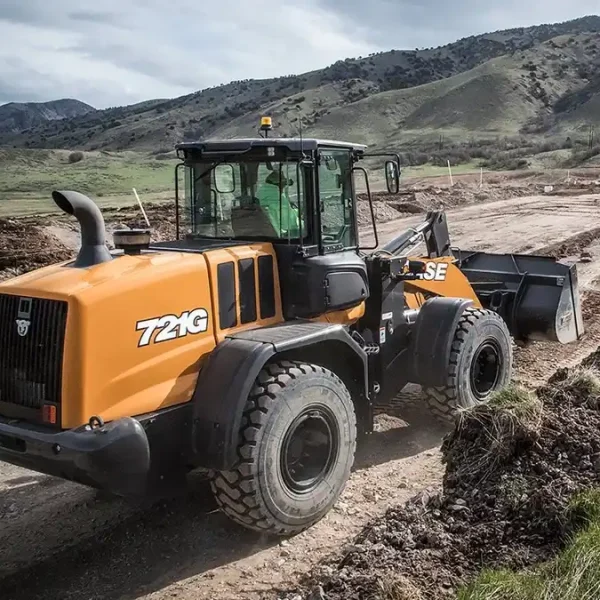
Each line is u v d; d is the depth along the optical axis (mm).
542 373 8453
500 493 5000
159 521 5473
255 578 4742
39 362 4574
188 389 4938
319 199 5656
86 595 4625
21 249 15727
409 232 7703
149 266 4867
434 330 6680
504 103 144750
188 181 5996
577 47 181250
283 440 4961
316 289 5633
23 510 5727
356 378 5824
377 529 4805
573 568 3916
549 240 18438
